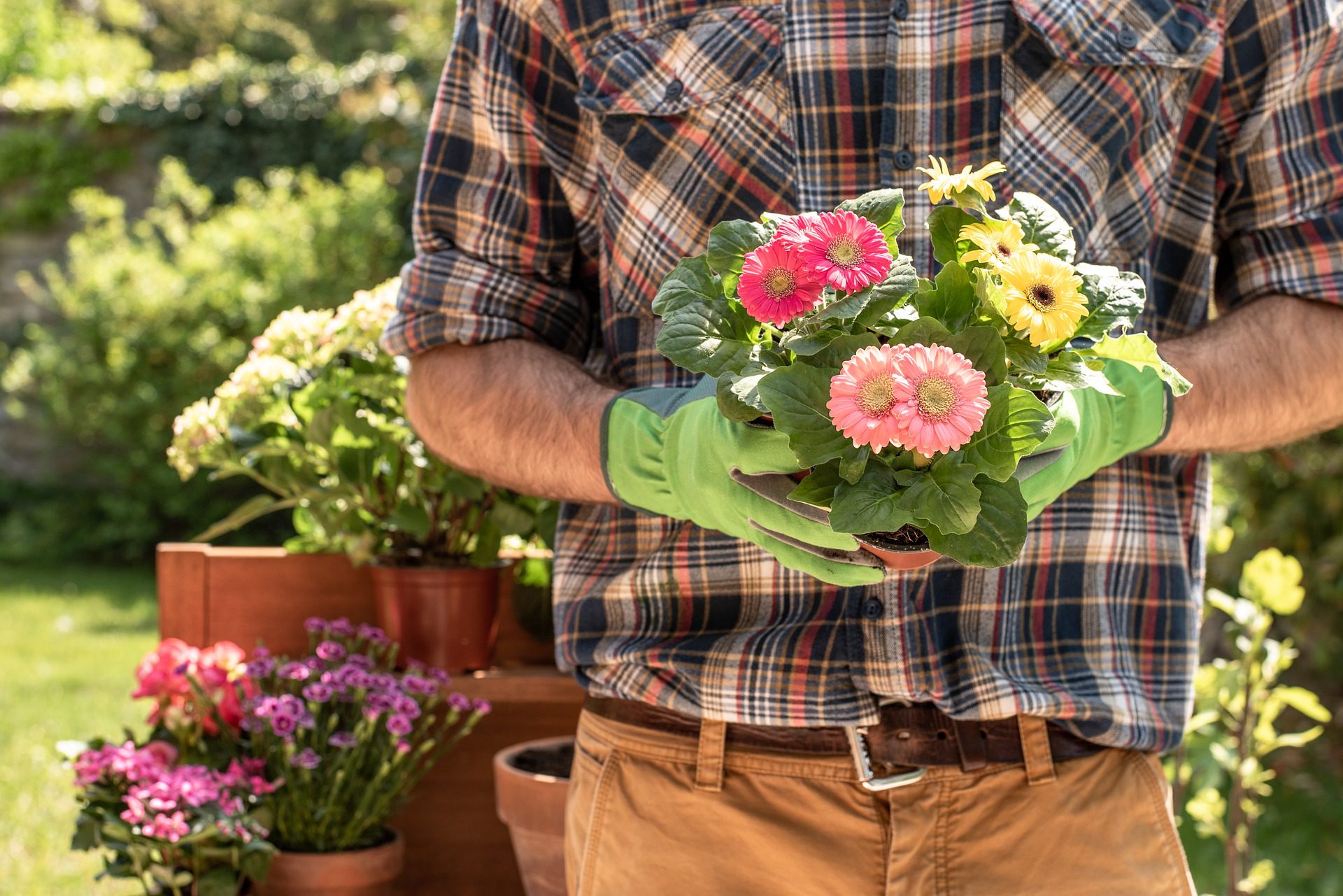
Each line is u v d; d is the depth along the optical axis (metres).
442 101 1.11
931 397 0.68
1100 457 0.95
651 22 1.03
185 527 8.09
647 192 1.02
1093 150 0.97
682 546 1.03
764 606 1.01
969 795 0.98
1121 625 1.03
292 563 1.94
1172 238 1.05
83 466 8.37
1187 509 1.10
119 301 7.67
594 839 1.06
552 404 1.01
